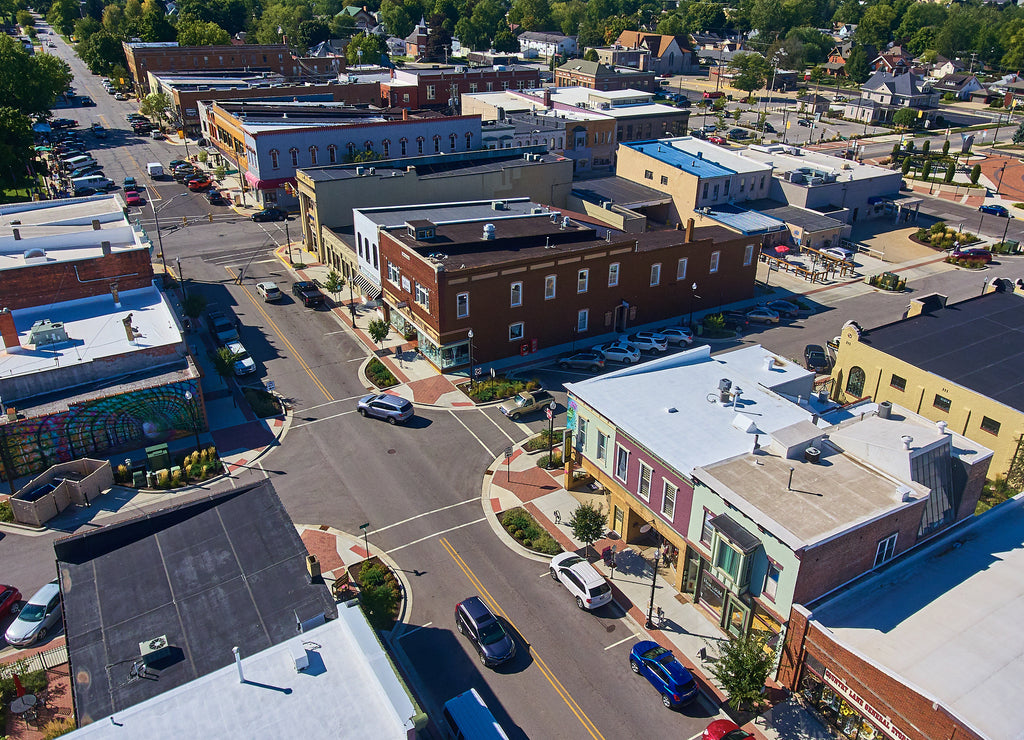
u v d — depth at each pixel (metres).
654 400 43.25
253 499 34.69
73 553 31.83
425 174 88.25
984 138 157.62
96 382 50.44
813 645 30.89
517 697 32.72
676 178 94.81
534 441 51.31
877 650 29.42
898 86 170.62
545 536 42.19
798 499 33.41
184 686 25.06
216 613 29.03
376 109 117.38
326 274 80.00
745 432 39.88
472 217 71.12
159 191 108.00
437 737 30.84
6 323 50.69
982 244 93.38
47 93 138.12
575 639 35.84
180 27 196.25
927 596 32.44
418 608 37.53
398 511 44.62
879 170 105.31
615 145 124.44
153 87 154.12
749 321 72.56
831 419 45.41
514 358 63.19
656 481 38.66
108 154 126.56
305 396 56.97
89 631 28.30
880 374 54.50
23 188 111.00
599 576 37.69
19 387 48.00
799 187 95.94
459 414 54.94
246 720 24.02
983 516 37.88
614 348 63.12
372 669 25.11
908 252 91.69
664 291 70.38
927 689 27.34
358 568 39.94
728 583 33.84
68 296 58.78
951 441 38.38
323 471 48.31
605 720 31.77
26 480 47.59
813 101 181.25
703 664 34.41
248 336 66.06
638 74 175.75
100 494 46.00
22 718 31.19
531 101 134.25
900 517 33.28
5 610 36.56
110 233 64.12
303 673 25.72
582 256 63.44
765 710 31.91
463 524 43.66
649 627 36.50
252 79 152.75
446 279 56.91
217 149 121.12
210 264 82.38
